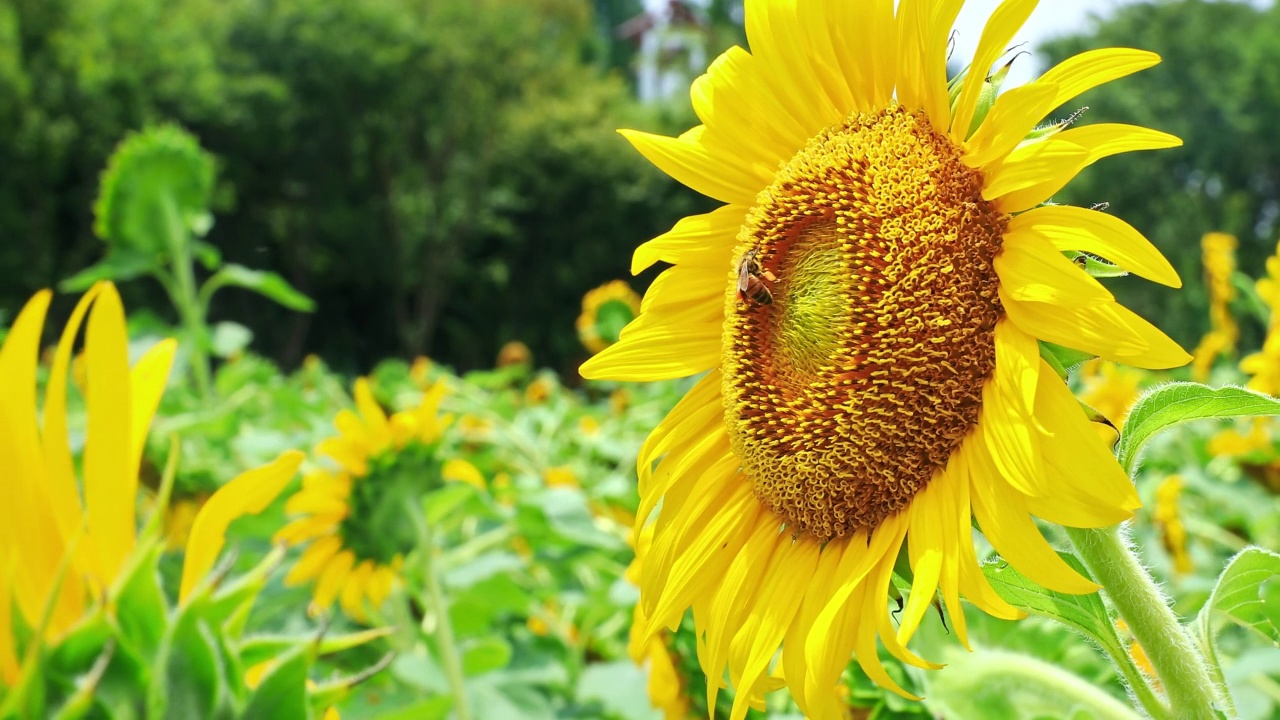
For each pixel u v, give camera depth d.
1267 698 0.59
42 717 0.26
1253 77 10.16
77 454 0.86
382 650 0.84
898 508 0.40
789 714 0.58
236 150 7.86
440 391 0.73
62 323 6.71
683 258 0.48
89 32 6.89
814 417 0.42
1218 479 1.02
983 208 0.39
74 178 7.14
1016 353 0.36
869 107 0.44
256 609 0.81
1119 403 0.95
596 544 0.84
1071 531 0.37
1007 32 0.38
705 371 0.50
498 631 0.93
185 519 1.02
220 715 0.28
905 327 0.40
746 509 0.45
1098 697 0.45
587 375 0.48
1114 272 0.36
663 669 0.59
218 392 1.59
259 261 8.25
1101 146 0.35
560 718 0.74
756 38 0.45
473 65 8.63
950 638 0.49
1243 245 9.52
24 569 0.28
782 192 0.45
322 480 0.72
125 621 0.28
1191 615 0.78
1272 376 0.77
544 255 9.04
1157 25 11.28
